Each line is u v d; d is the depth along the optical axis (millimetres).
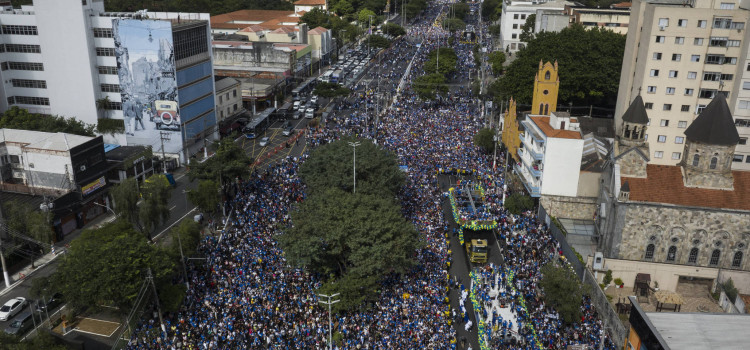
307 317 70625
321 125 151000
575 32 148875
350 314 72125
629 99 121188
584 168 99375
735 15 106312
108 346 69312
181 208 107625
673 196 80875
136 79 125438
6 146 99875
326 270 76875
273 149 137250
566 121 100000
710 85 111500
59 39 128375
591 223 98875
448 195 111812
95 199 103438
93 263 67625
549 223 97125
